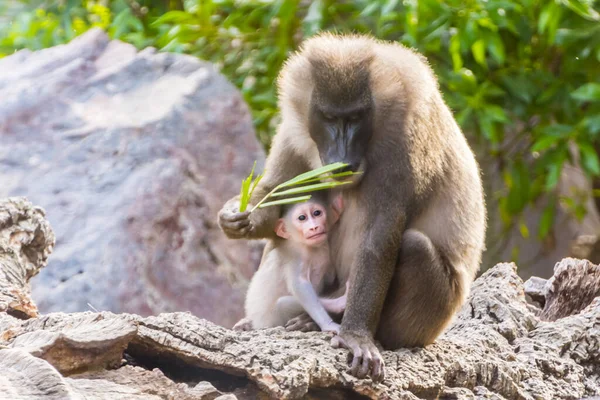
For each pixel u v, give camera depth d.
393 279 7.98
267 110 16.50
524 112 16.17
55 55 15.21
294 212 8.26
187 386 6.10
